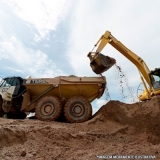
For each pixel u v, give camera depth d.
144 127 7.54
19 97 11.33
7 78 12.01
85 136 6.45
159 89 9.66
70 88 9.70
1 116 11.16
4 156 4.27
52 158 4.50
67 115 8.90
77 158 4.59
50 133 6.05
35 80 9.94
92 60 9.56
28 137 5.40
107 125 7.83
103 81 9.38
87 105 8.96
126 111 8.83
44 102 9.36
